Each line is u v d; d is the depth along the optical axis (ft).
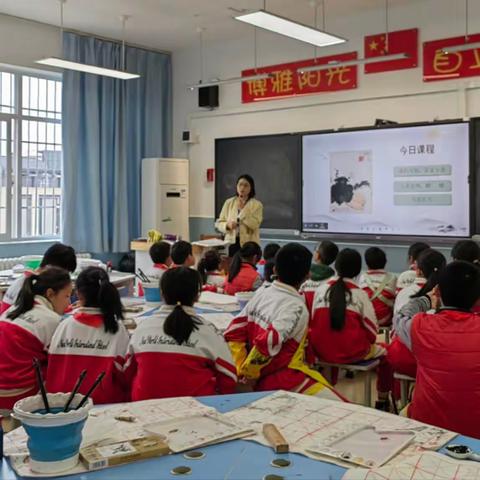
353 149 20.92
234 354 8.52
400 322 7.32
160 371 6.80
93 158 23.86
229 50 24.86
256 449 4.48
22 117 22.85
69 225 23.31
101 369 7.36
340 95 21.61
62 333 7.57
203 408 5.36
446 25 19.07
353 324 9.85
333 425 4.95
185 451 4.42
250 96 24.22
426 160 19.29
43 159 23.67
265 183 23.35
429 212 19.34
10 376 7.86
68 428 4.07
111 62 24.53
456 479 3.86
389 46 20.26
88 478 3.99
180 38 24.58
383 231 20.39
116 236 24.77
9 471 4.09
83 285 7.59
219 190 24.81
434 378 6.42
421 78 19.67
